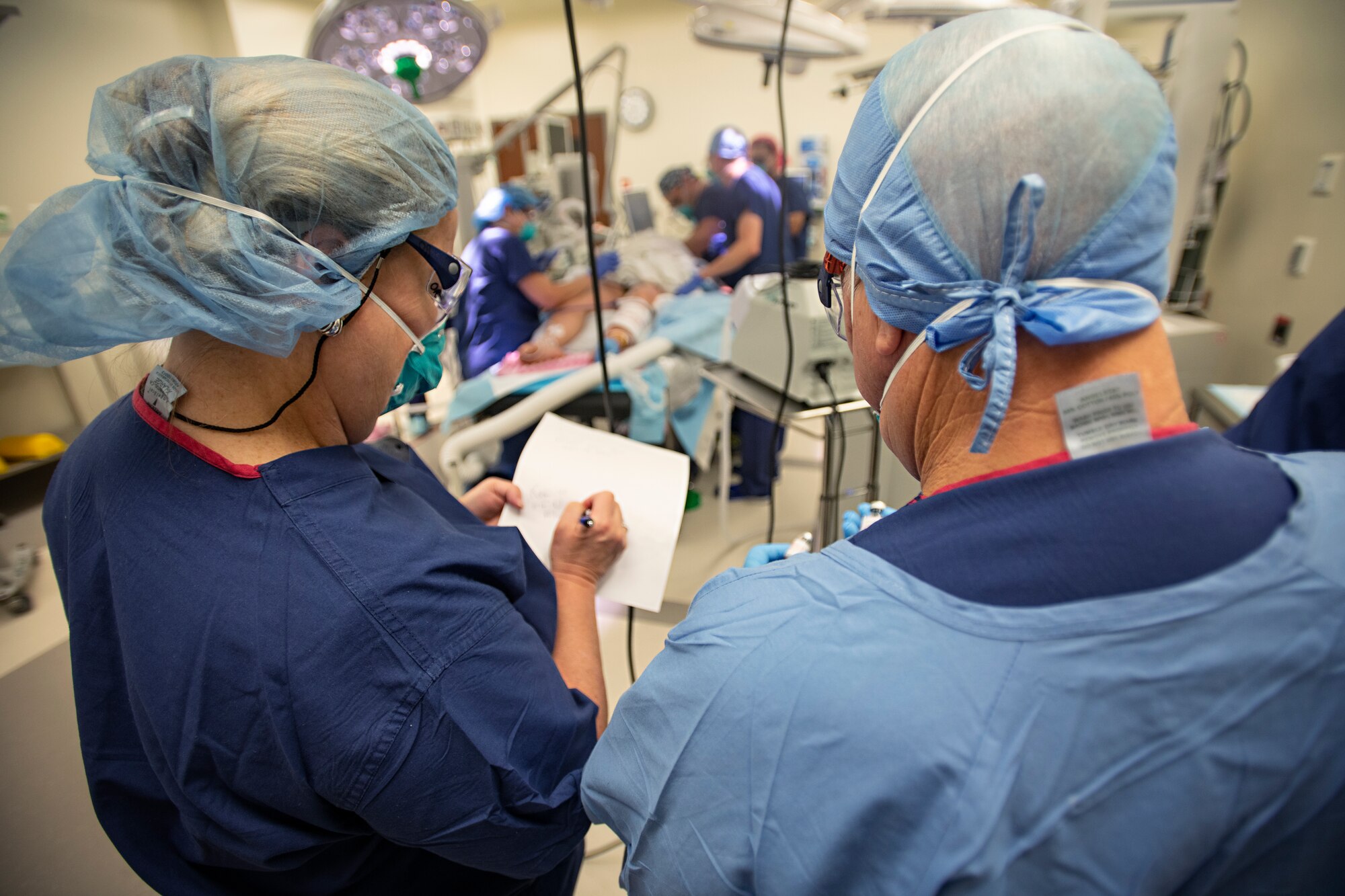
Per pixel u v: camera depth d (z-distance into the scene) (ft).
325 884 1.99
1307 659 0.99
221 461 1.61
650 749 1.34
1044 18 1.19
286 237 1.53
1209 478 1.07
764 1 5.02
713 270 9.73
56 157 9.60
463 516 2.73
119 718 1.78
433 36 4.84
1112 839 0.97
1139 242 1.12
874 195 1.29
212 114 1.46
